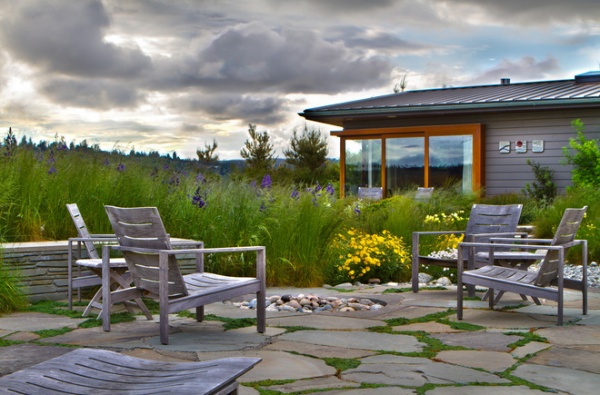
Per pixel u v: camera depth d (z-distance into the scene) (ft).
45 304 23.00
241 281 18.35
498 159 59.93
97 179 29.17
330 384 13.00
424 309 22.20
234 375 7.82
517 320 20.22
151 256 17.58
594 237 35.88
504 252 25.55
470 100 59.11
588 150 52.42
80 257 23.18
